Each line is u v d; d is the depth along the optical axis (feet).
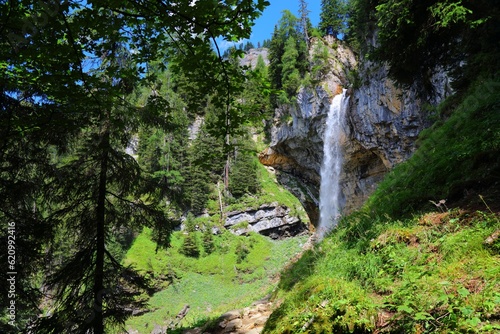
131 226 26.25
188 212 174.60
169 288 130.11
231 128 16.89
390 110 107.55
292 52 174.70
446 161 19.52
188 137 191.31
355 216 25.72
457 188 16.29
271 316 15.58
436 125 37.06
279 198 202.49
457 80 36.22
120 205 25.32
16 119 19.31
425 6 23.07
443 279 10.36
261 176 217.15
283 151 203.72
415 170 23.80
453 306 8.55
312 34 185.78
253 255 161.79
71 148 24.59
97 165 24.02
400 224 16.57
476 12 22.47
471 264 10.32
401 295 10.57
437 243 12.88
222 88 15.87
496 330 7.29
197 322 28.55
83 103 17.67
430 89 33.65
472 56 30.35
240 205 189.37
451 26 24.17
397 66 28.02
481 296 8.50
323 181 175.22
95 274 22.00
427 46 26.35
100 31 14.21
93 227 23.21
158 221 25.72
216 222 180.45
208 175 198.70
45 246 22.94
